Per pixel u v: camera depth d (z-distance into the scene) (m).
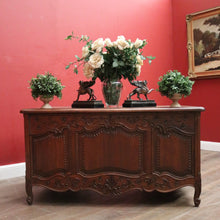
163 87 2.66
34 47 3.63
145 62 4.95
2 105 3.40
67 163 2.56
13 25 3.46
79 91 2.83
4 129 3.43
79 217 2.27
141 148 2.51
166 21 5.33
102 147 2.52
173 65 5.46
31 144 2.59
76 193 2.89
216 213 2.29
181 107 2.57
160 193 2.84
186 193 2.81
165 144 2.50
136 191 2.92
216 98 4.87
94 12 4.21
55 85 2.76
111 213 2.34
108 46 2.70
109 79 2.79
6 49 3.42
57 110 2.48
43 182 2.58
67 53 3.93
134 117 2.50
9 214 2.36
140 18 4.86
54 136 2.56
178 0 5.32
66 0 3.91
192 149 2.50
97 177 2.53
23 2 3.53
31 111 2.52
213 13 4.74
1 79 3.39
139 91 2.83
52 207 2.51
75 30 4.00
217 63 4.74
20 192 2.94
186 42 5.23
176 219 2.19
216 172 3.52
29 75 3.60
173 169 2.50
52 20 3.78
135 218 2.23
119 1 4.54
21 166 3.56
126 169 2.52
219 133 4.85
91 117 2.52
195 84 5.15
